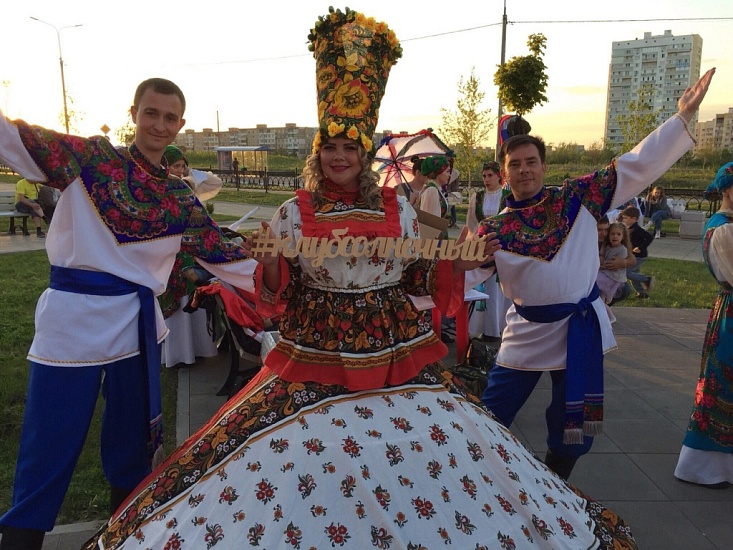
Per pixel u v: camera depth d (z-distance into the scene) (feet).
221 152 136.98
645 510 10.79
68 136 8.11
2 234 46.32
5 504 10.57
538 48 29.53
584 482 11.72
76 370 8.23
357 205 7.73
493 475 7.39
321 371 7.47
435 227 8.43
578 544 7.40
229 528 6.54
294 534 6.39
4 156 7.64
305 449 6.87
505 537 6.90
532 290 9.66
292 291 7.85
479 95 81.76
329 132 7.33
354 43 7.30
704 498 11.21
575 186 9.75
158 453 9.06
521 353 10.05
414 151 22.39
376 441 7.00
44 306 8.28
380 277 7.61
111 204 8.29
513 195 10.05
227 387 15.43
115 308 8.45
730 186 10.85
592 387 9.64
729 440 11.30
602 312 9.89
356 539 6.42
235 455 7.09
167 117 8.48
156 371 9.02
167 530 6.84
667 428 14.24
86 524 9.98
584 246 9.69
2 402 14.51
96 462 12.10
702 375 11.53
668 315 25.71
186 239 9.11
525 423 14.56
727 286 11.16
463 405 7.94
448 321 20.57
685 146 9.41
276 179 115.96
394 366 7.61
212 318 16.10
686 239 56.03
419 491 6.80
